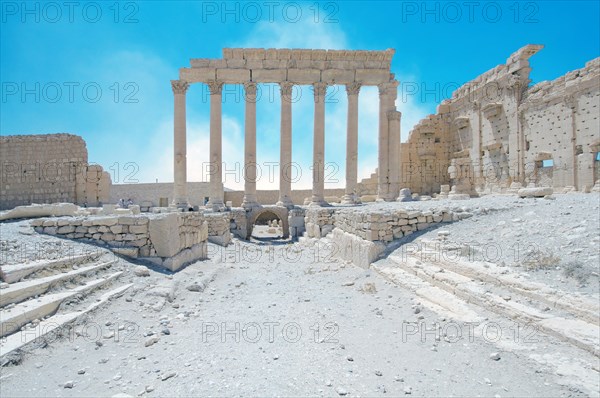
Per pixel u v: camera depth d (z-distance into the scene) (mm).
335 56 29953
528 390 4625
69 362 5234
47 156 31094
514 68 30297
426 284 9062
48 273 7465
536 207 12695
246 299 9492
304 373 5203
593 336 5324
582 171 24906
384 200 30531
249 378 5004
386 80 30328
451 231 11938
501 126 31953
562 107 26234
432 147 39906
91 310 6832
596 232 8844
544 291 6750
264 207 28156
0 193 30906
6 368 4777
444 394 4656
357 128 30047
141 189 42219
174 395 4504
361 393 4680
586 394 4332
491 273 8047
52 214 13805
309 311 8336
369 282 10391
